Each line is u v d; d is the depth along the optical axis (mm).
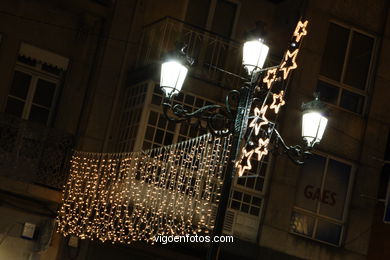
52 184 19172
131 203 19125
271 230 20828
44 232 19203
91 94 20062
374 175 22359
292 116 21422
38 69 20156
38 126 19203
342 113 22219
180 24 21047
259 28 13078
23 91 19984
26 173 18984
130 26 20562
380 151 22547
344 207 21953
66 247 19250
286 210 21094
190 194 19656
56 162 19281
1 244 18922
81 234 19109
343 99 22453
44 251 19094
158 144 19500
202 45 21078
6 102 19625
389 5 23109
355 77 22688
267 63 21219
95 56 20547
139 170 19250
